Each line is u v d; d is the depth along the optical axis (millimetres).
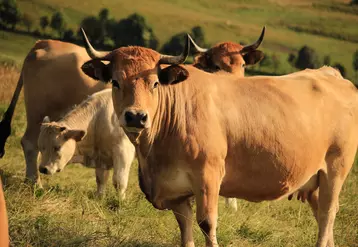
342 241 12117
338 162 10828
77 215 11789
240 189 9938
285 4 144750
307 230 12359
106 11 93750
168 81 9203
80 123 13789
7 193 12406
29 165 14625
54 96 14805
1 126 15422
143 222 11750
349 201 14477
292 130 9977
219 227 11602
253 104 9828
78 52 14992
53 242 9773
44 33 86688
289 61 97375
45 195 12578
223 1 142625
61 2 106562
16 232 10070
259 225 12094
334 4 147125
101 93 14047
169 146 9336
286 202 14297
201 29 106375
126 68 8961
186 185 9422
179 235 11086
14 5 85812
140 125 8586
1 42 76625
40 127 14562
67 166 17141
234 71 16766
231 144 9555
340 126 10758
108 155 13977
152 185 9555
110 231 10547
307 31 123438
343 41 118938
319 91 10680
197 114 9383
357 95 11305
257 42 17250
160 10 122812
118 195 13453
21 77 15500
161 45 96688
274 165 9859
